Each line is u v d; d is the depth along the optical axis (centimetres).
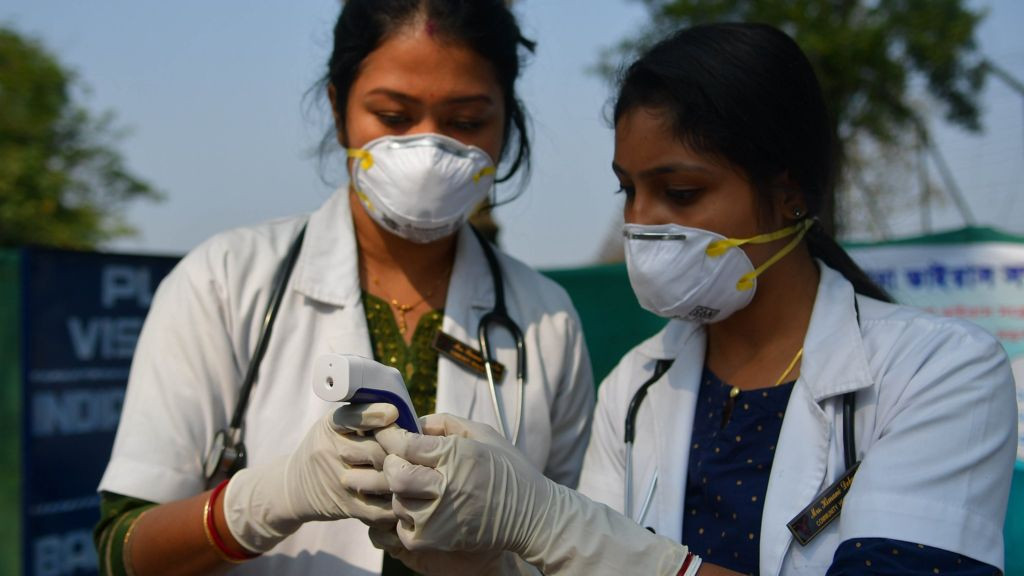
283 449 188
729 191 168
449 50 195
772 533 158
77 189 1437
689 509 173
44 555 380
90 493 394
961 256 340
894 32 929
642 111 168
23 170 1358
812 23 940
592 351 362
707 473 171
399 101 196
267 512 163
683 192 170
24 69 1397
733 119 162
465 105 198
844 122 914
